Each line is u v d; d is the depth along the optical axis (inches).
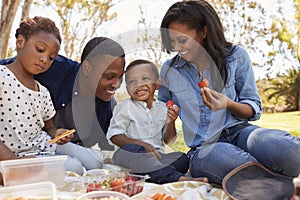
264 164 47.2
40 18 51.3
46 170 40.8
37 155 48.6
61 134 50.4
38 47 48.7
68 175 46.4
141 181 41.3
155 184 44.0
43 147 51.2
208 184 44.1
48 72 56.9
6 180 38.9
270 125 116.0
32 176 40.0
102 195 34.0
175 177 47.3
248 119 55.0
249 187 40.9
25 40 49.1
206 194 41.7
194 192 41.0
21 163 39.6
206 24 53.7
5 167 38.9
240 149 48.4
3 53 140.7
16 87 49.1
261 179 42.5
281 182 41.5
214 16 54.3
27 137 50.6
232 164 44.9
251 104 53.7
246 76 55.7
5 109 48.3
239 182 42.2
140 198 36.6
